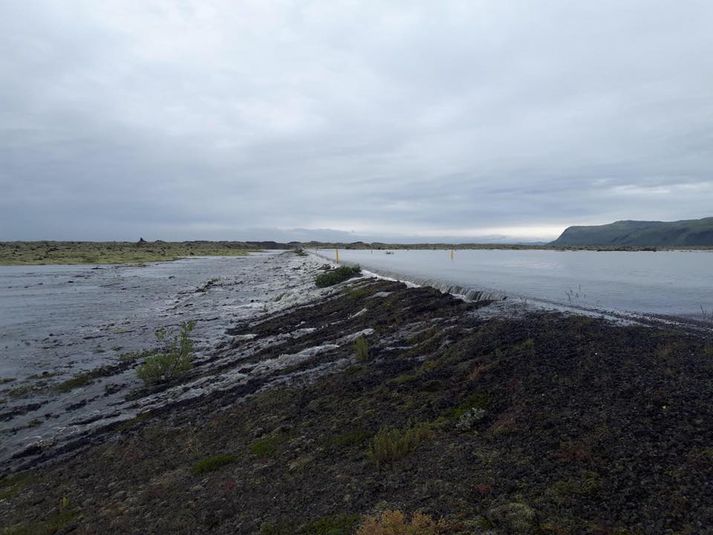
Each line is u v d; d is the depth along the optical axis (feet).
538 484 19.24
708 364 30.58
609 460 20.15
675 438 21.09
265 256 476.95
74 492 30.55
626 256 313.12
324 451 27.27
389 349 47.85
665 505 16.85
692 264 193.77
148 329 92.79
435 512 18.56
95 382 59.72
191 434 36.32
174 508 24.66
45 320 104.53
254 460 28.48
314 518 20.48
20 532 26.11
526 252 453.99
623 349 34.83
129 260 345.72
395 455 24.16
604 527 16.14
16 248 440.04
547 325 44.62
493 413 27.43
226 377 51.65
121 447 36.91
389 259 262.88
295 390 40.55
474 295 73.72
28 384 59.82
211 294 147.02
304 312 91.81
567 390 28.12
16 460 39.40
